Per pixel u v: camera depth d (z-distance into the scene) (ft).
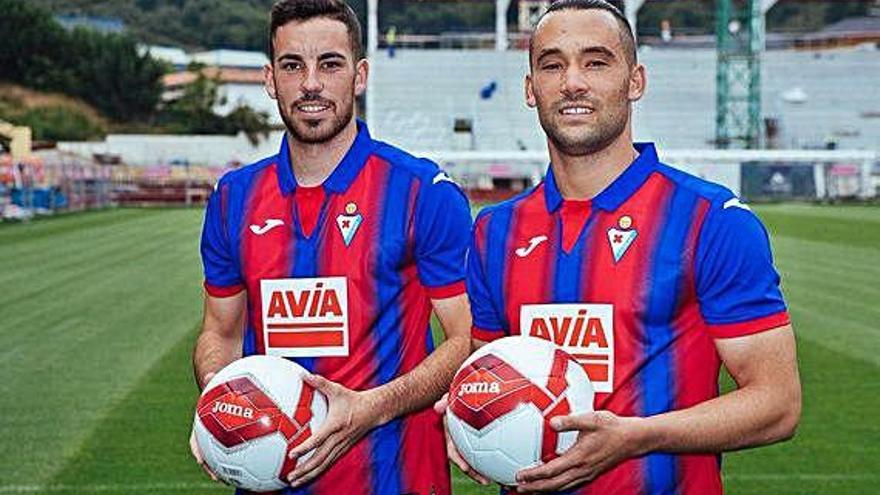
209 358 11.75
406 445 11.51
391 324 11.34
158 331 34.14
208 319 12.17
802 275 49.44
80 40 232.53
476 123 150.51
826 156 123.24
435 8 269.85
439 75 153.99
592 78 9.43
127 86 226.38
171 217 100.37
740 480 18.37
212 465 10.44
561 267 9.82
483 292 10.42
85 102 227.61
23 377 27.07
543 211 10.09
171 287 45.70
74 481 18.48
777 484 18.13
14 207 95.30
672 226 9.61
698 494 9.82
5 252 62.18
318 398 10.47
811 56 156.87
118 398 24.63
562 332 9.77
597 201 9.80
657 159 9.99
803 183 136.56
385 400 10.76
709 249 9.46
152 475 18.79
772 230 77.82
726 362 9.58
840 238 70.59
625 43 9.53
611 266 9.66
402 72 154.40
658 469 9.69
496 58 155.33
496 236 10.26
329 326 11.25
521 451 9.20
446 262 11.39
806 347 30.58
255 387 10.32
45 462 19.61
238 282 11.96
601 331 9.64
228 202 11.70
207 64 253.24
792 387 9.36
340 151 11.43
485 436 9.27
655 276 9.54
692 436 9.06
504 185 139.13
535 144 148.66
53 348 31.17
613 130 9.55
